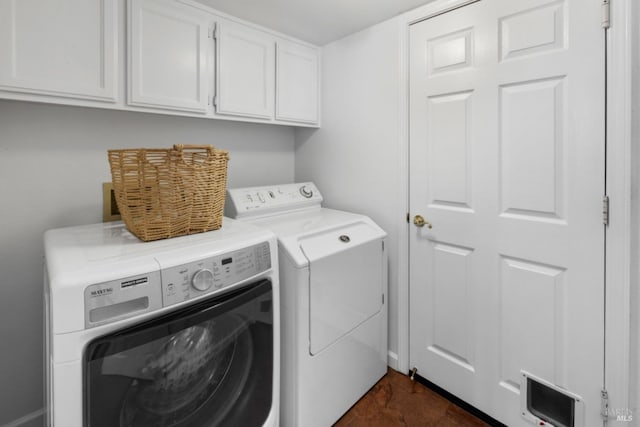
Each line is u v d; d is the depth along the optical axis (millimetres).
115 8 1272
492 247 1441
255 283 1127
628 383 1120
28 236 1357
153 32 1376
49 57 1126
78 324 739
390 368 1900
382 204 1876
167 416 906
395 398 1652
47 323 936
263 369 1155
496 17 1363
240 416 1082
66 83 1165
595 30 1124
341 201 2113
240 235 1146
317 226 1581
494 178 1415
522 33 1293
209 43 1579
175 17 1444
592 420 1200
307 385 1339
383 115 1830
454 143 1542
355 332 1578
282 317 1362
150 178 1035
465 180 1515
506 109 1359
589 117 1152
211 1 1528
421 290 1735
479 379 1520
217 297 1002
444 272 1628
